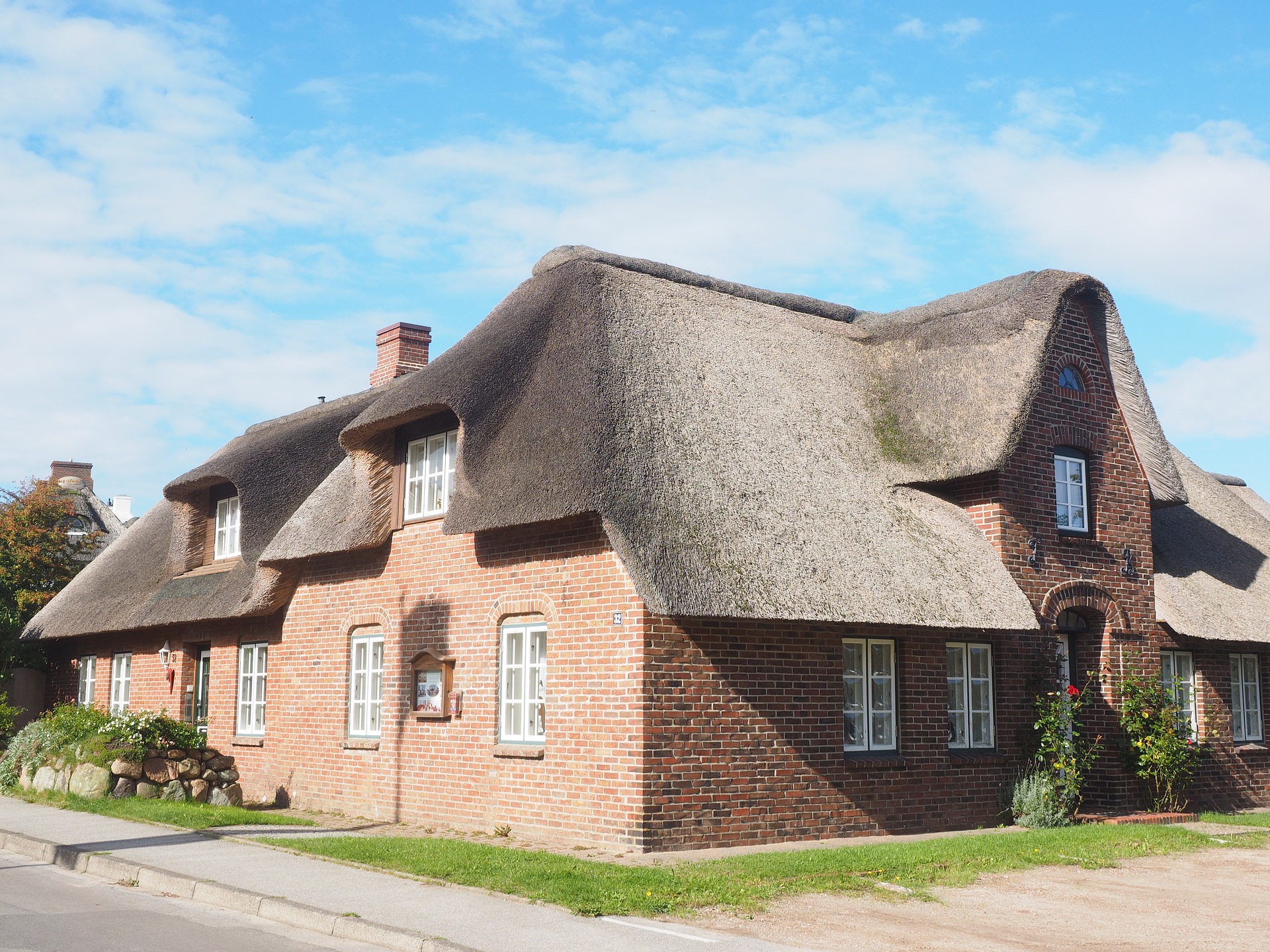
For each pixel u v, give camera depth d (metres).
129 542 27.66
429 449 17.41
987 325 17.84
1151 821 16.69
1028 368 16.91
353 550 18.30
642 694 13.20
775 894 10.49
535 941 8.59
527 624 15.17
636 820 13.01
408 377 17.94
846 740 15.23
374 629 18.02
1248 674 21.33
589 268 16.81
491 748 15.22
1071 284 17.67
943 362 18.16
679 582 12.74
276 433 23.75
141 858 12.30
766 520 14.31
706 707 13.65
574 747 13.97
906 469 17.17
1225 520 22.72
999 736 16.64
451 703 16.03
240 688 21.27
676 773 13.30
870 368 19.20
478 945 8.47
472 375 15.67
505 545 15.51
